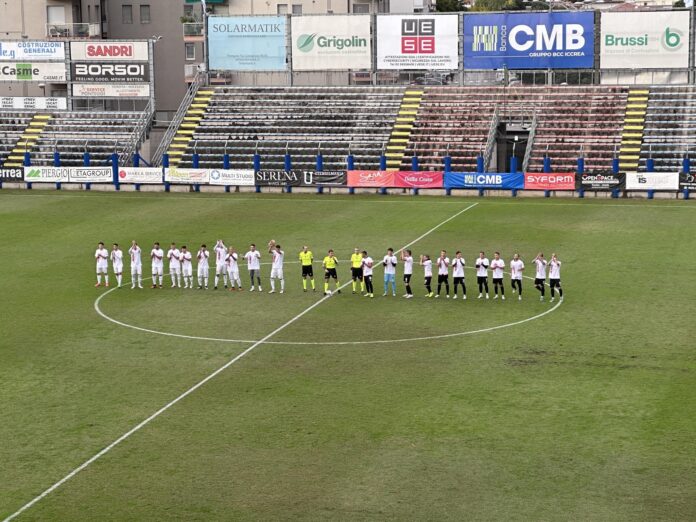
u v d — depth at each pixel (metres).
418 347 36.97
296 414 29.89
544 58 82.31
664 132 76.06
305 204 69.19
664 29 80.00
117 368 34.75
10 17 99.75
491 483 24.88
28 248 56.38
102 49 88.06
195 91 87.44
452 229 59.53
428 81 93.88
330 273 45.66
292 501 23.95
